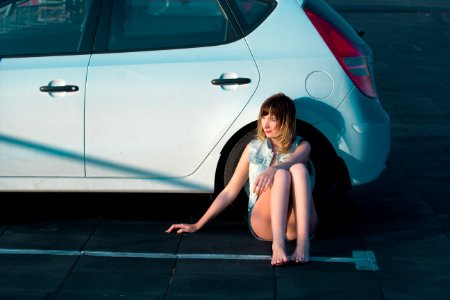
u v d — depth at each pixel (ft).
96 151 17.34
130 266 15.66
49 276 15.16
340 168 17.61
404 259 16.07
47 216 18.76
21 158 17.46
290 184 15.94
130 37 17.52
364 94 17.44
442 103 33.47
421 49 51.55
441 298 14.26
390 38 57.26
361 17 71.82
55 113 17.24
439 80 39.50
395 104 33.24
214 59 17.17
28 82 17.22
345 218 18.62
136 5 17.57
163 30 17.54
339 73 17.17
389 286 14.75
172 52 17.34
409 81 39.19
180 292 14.44
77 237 17.30
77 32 17.58
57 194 20.58
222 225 18.08
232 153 17.44
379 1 86.02
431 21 68.90
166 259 16.03
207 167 17.35
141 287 14.66
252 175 16.63
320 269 15.51
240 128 17.13
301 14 17.43
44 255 16.24
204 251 16.47
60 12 17.58
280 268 15.52
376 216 18.78
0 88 17.25
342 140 17.28
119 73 17.20
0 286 14.66
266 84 17.07
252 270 15.46
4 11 17.60
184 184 17.47
